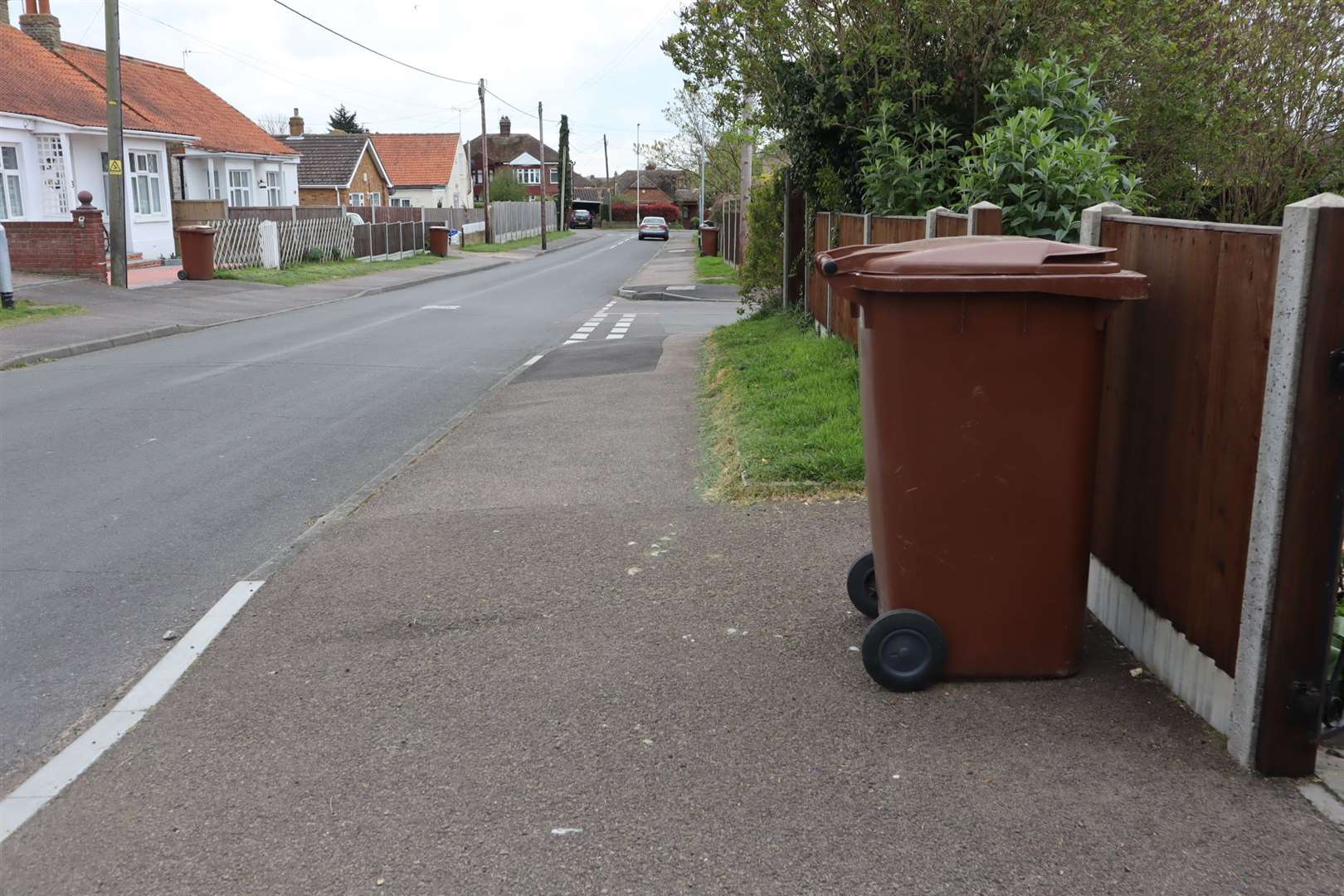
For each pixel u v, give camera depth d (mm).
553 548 5625
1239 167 12492
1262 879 2775
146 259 27906
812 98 12070
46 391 11250
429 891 2811
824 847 2951
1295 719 3180
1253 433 3215
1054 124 9461
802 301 13953
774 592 4883
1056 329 3672
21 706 4113
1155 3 11453
